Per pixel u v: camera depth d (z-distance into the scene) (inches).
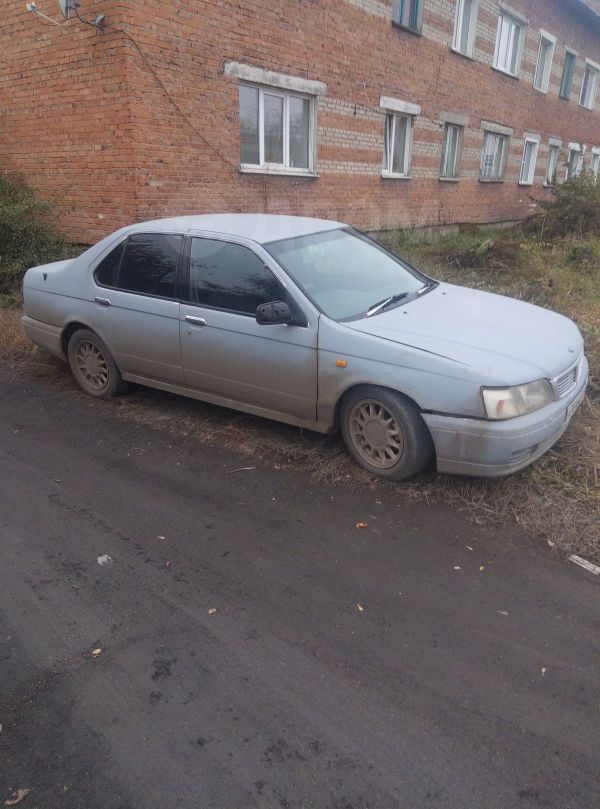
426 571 122.0
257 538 133.7
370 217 510.9
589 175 549.6
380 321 155.6
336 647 103.1
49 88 339.0
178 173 342.3
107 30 303.7
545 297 322.0
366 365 146.9
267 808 77.0
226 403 182.7
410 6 495.8
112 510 145.2
